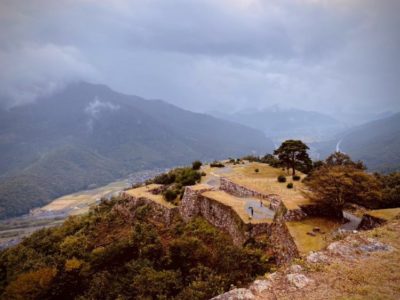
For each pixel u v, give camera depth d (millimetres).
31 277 32156
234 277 21500
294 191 38344
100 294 27219
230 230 31891
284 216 25188
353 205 29453
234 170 61938
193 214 40062
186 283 23750
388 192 31344
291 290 9852
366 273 10383
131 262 30953
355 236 13641
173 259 28297
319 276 10578
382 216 19844
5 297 31344
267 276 10992
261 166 62812
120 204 54062
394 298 8820
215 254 26953
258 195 37969
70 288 31188
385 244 12500
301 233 21688
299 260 11898
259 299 9516
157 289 23391
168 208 43344
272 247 24812
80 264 34000
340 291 9500
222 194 40469
